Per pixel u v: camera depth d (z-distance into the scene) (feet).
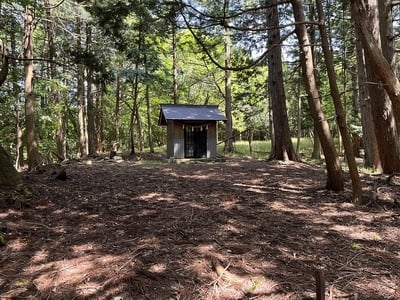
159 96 76.13
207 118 42.80
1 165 18.92
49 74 53.57
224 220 14.29
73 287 8.89
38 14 32.99
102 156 47.52
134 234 12.72
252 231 13.09
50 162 40.01
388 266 10.30
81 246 11.64
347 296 8.48
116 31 30.17
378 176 25.04
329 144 19.62
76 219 14.71
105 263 10.17
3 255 10.94
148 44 49.24
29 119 31.94
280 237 12.51
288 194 19.66
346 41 50.80
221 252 10.87
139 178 25.55
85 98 68.49
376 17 22.17
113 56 51.78
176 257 10.50
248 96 66.54
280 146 39.40
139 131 73.97
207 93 78.28
